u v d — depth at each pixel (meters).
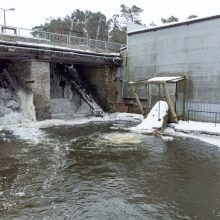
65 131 18.08
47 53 20.86
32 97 20.66
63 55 22.00
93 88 27.77
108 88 26.48
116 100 27.25
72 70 28.52
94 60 24.45
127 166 11.45
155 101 23.03
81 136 16.73
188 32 21.30
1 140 15.26
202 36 20.48
